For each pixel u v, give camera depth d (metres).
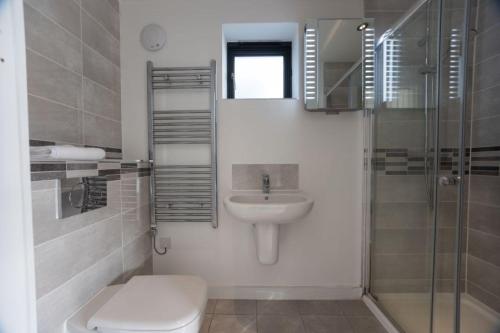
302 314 1.58
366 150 1.72
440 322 1.29
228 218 1.75
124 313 0.91
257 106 1.72
